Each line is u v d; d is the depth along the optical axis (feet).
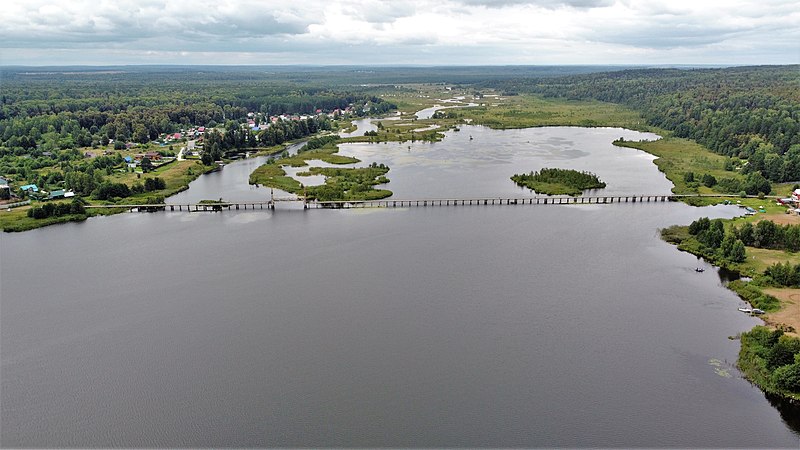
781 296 422.82
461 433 281.95
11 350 360.69
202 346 362.53
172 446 277.03
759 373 323.78
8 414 300.20
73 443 279.69
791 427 285.23
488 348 357.41
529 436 279.69
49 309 417.08
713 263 498.28
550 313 403.54
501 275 472.03
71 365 343.46
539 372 331.36
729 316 399.03
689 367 335.67
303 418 293.43
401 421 290.15
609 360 343.26
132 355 353.31
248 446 276.00
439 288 446.60
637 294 435.12
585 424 287.89
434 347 358.64
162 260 515.50
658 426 286.05
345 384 320.70
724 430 283.18
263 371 334.24
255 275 476.54
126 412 300.61
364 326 386.11
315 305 418.31
